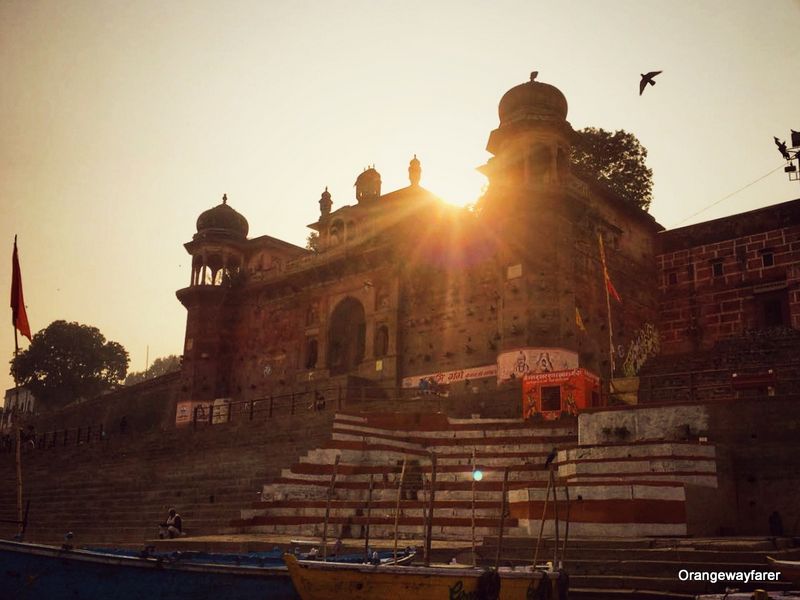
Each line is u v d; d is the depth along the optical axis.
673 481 14.66
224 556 10.67
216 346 38.28
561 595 10.64
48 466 29.64
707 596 9.43
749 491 16.77
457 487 18.33
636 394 24.30
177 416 37.62
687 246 31.59
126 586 9.95
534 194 27.70
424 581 9.35
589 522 14.76
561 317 26.72
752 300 29.39
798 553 12.20
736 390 19.48
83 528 21.17
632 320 30.09
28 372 65.06
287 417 24.58
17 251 17.27
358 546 14.72
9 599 9.65
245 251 40.56
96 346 67.25
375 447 20.72
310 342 35.56
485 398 26.03
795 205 28.84
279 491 19.00
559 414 21.59
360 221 35.19
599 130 38.59
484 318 28.80
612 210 31.17
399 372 31.05
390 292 32.25
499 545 10.01
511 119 29.28
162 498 21.88
